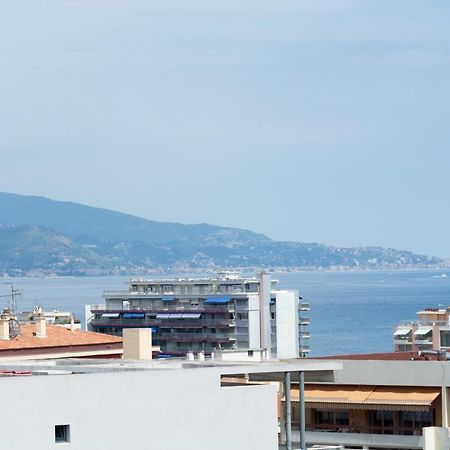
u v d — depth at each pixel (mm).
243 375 123500
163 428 96000
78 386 92438
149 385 95500
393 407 124125
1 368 108062
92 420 92875
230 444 99062
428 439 119750
